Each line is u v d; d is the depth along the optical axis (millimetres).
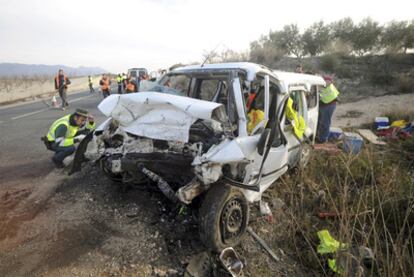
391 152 5535
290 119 3564
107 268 2389
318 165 4520
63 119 4559
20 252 2572
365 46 19750
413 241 2785
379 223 3143
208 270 2340
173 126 2645
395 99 12141
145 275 2326
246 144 2680
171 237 2793
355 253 2488
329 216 3242
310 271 2523
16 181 4086
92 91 21344
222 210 2523
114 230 2898
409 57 17547
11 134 6906
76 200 3494
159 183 2633
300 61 18078
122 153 2941
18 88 23281
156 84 3936
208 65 3457
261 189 3225
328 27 20906
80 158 3451
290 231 2951
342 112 10445
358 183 4086
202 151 2584
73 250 2602
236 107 2867
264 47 19625
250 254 2672
